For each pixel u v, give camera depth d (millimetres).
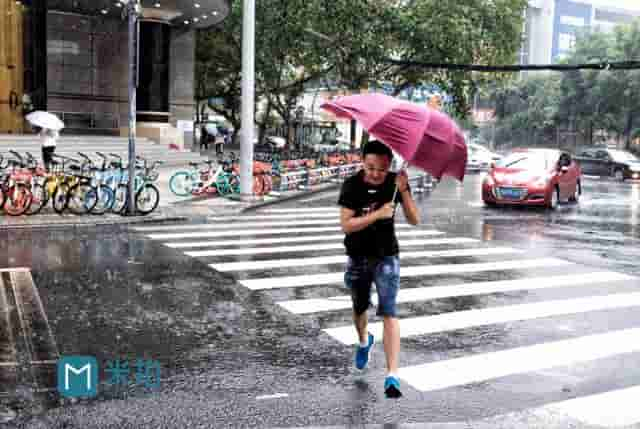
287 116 44500
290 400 4758
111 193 14320
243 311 7102
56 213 13984
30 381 4988
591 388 5086
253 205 17062
